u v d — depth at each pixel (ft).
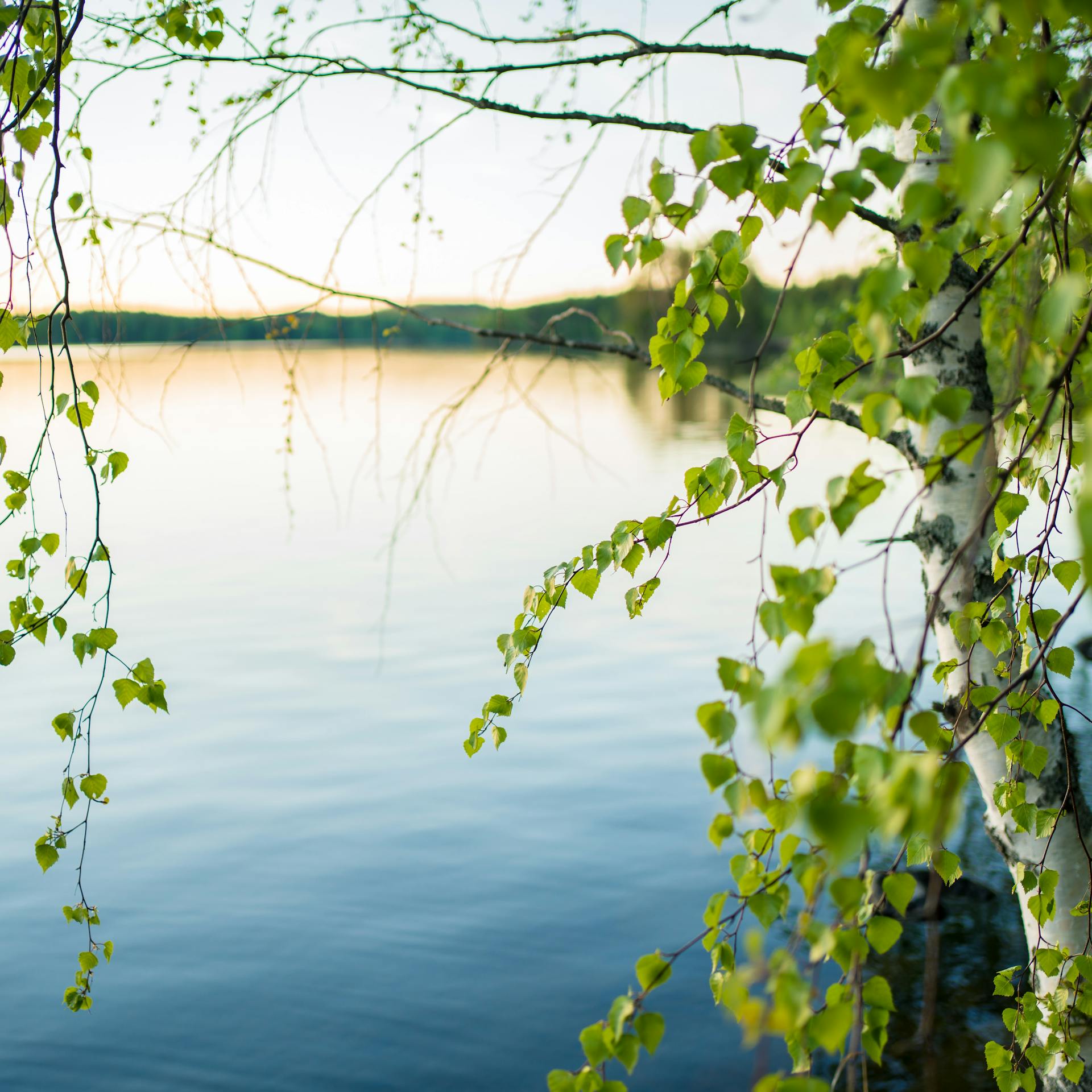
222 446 110.52
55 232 7.14
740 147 4.88
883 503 59.21
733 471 6.48
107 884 21.74
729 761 4.72
